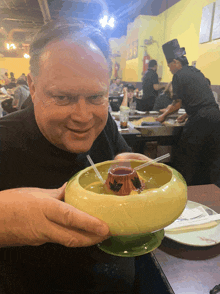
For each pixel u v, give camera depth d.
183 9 5.18
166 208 0.42
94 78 0.48
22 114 0.81
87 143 0.59
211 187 1.18
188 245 0.73
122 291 0.84
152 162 0.57
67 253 0.78
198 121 2.75
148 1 6.08
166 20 6.05
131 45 7.25
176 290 0.61
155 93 4.20
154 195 0.43
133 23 6.79
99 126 0.61
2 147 0.75
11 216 0.43
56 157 0.79
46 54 0.47
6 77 4.64
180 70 2.87
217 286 0.60
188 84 2.77
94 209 0.42
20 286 0.75
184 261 0.71
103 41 0.54
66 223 0.42
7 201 0.45
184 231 0.80
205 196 1.09
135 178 0.51
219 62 3.99
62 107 0.50
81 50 0.46
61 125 0.55
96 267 0.83
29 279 0.78
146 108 4.18
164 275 0.65
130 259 0.84
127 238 0.52
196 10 4.68
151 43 6.59
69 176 0.85
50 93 0.49
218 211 0.96
